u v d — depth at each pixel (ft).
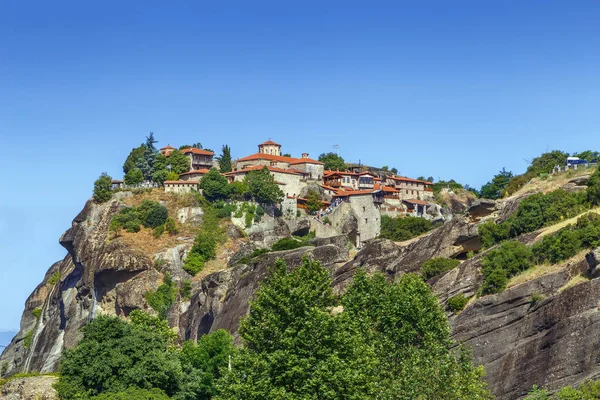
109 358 279.28
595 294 298.56
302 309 268.41
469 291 363.35
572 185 439.22
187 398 284.41
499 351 320.29
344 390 246.47
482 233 415.44
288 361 251.60
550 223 394.52
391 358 281.33
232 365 267.80
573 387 281.13
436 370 253.44
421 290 311.47
